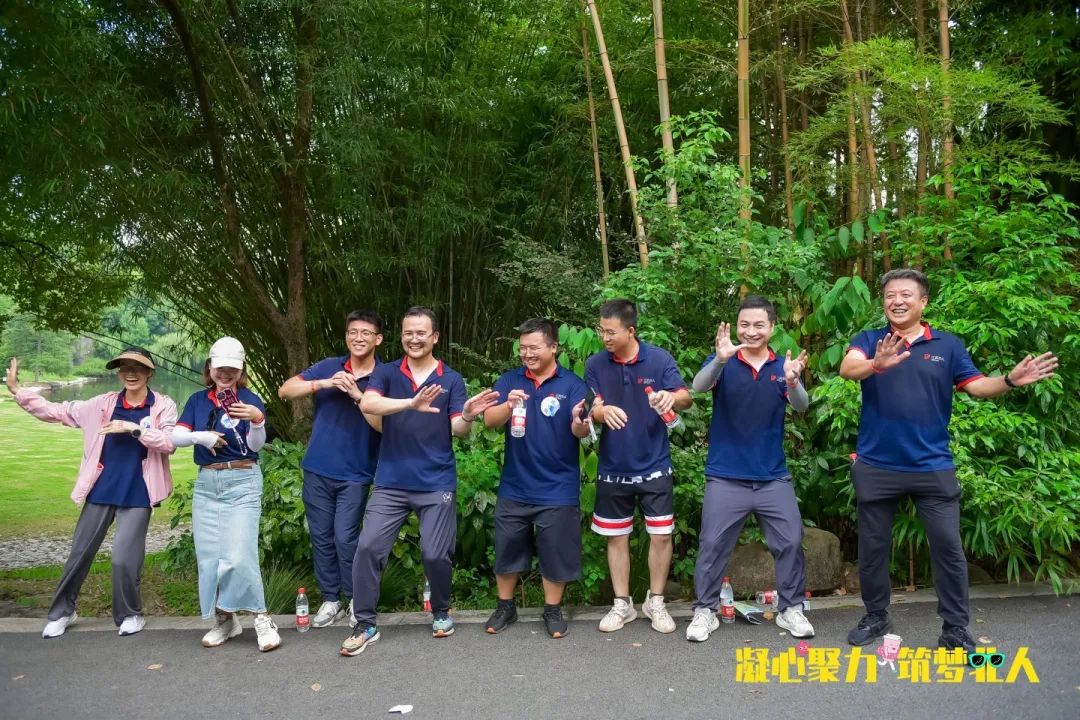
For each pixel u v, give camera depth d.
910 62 4.24
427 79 5.92
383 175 6.04
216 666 3.12
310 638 3.46
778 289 4.34
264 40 5.44
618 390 3.37
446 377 3.45
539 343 3.33
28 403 3.45
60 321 6.99
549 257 5.73
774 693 2.76
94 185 5.18
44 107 4.71
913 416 3.00
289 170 5.45
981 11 5.76
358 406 3.67
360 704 2.74
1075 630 3.28
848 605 3.71
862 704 2.65
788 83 5.72
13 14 4.48
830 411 3.88
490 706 2.70
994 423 3.63
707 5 6.11
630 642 3.29
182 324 7.10
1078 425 3.93
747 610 3.49
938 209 4.43
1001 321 3.80
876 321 4.12
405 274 6.39
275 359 6.59
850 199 5.05
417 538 4.23
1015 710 2.58
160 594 4.51
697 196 4.32
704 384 3.23
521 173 6.89
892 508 3.12
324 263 5.86
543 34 6.45
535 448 3.37
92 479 3.48
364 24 5.36
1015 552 3.74
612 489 3.40
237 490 3.34
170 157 5.31
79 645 3.38
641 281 4.25
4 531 6.80
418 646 3.31
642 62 6.23
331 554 3.68
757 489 3.29
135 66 5.28
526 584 4.28
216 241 5.78
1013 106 4.40
